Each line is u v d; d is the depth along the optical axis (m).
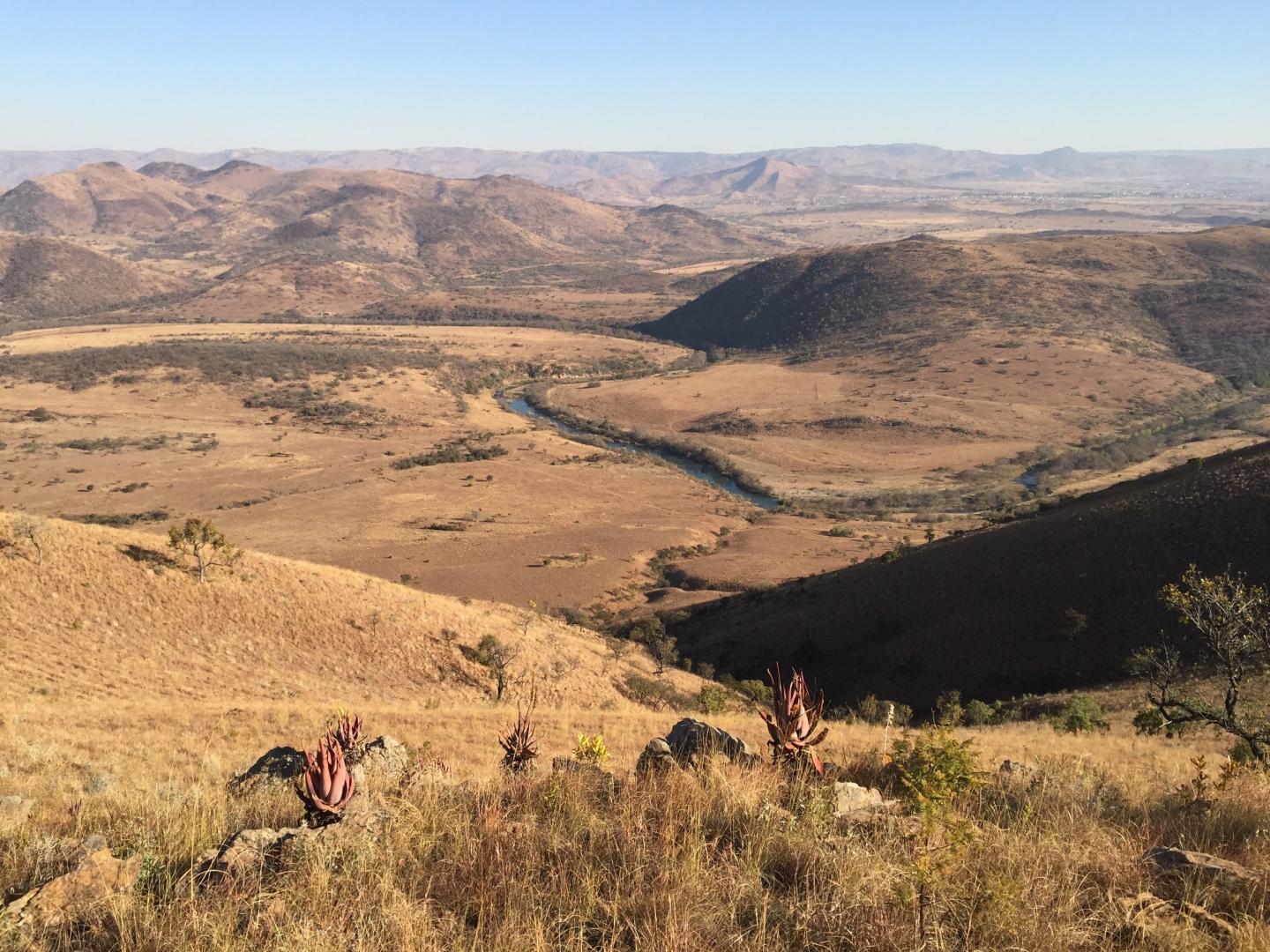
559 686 43.06
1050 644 52.81
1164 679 17.77
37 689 29.81
